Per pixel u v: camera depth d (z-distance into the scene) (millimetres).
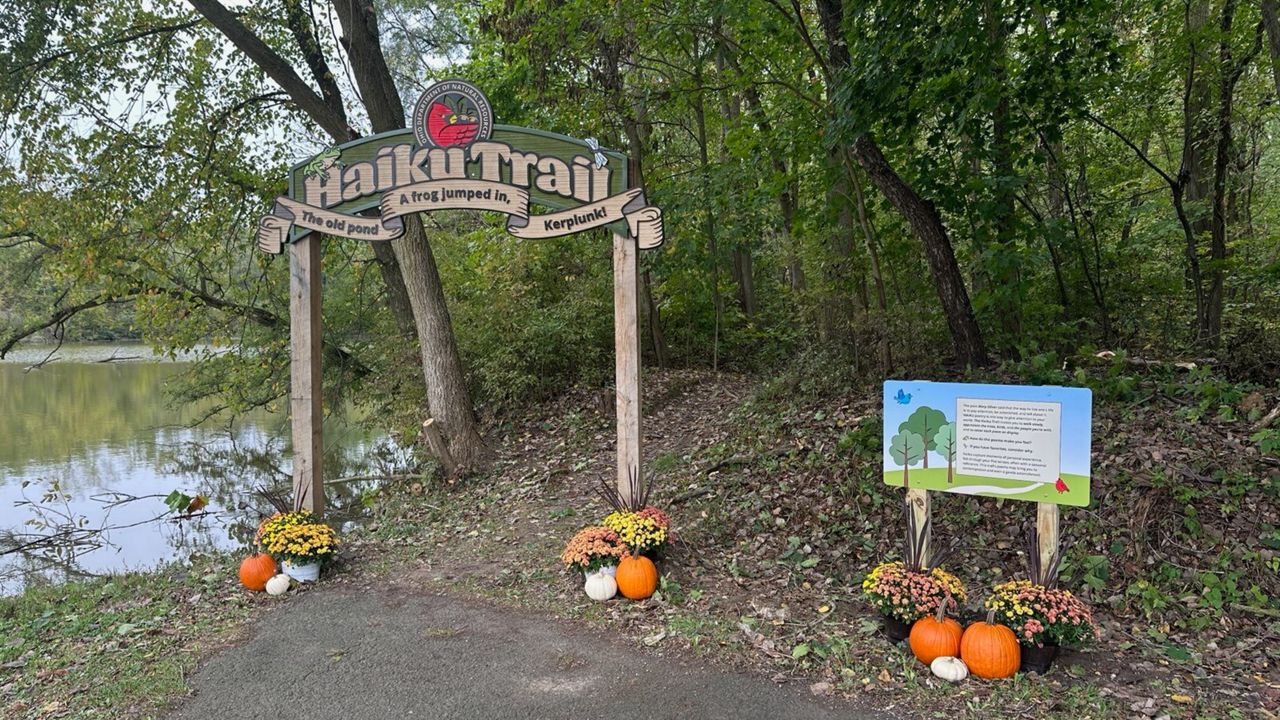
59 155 11688
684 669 4129
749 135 9461
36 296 14281
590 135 12141
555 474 9234
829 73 8188
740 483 7320
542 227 5953
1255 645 4184
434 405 10008
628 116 11930
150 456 15070
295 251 6332
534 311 12516
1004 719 3518
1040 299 9391
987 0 6715
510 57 12594
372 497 9891
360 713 3787
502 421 11875
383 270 12961
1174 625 4480
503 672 4199
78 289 12969
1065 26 7398
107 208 11992
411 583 5805
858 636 4422
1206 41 8422
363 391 14688
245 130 12930
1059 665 4016
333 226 6223
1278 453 5453
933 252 8133
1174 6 8953
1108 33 7391
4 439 16781
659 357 14766
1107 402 6785
